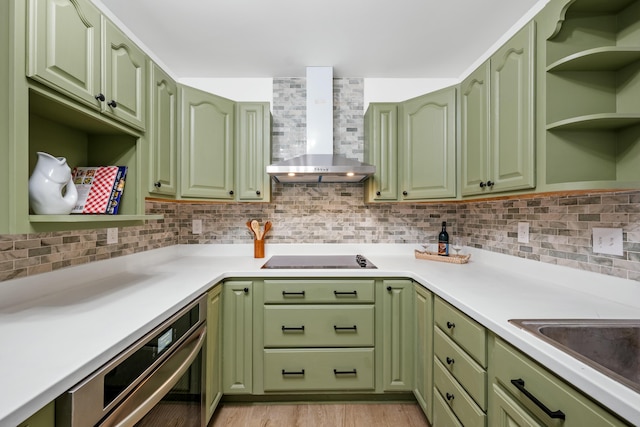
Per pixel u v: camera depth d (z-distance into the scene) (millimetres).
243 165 2029
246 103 2033
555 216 1423
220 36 1755
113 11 1522
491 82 1446
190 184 1812
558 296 1220
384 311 1717
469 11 1538
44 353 709
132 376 839
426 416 1552
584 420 643
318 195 2314
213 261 2045
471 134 1637
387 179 2023
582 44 1125
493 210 1899
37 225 839
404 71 2203
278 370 1687
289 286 1701
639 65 1054
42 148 1128
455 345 1241
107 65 1136
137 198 1361
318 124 2121
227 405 1743
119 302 1109
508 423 898
